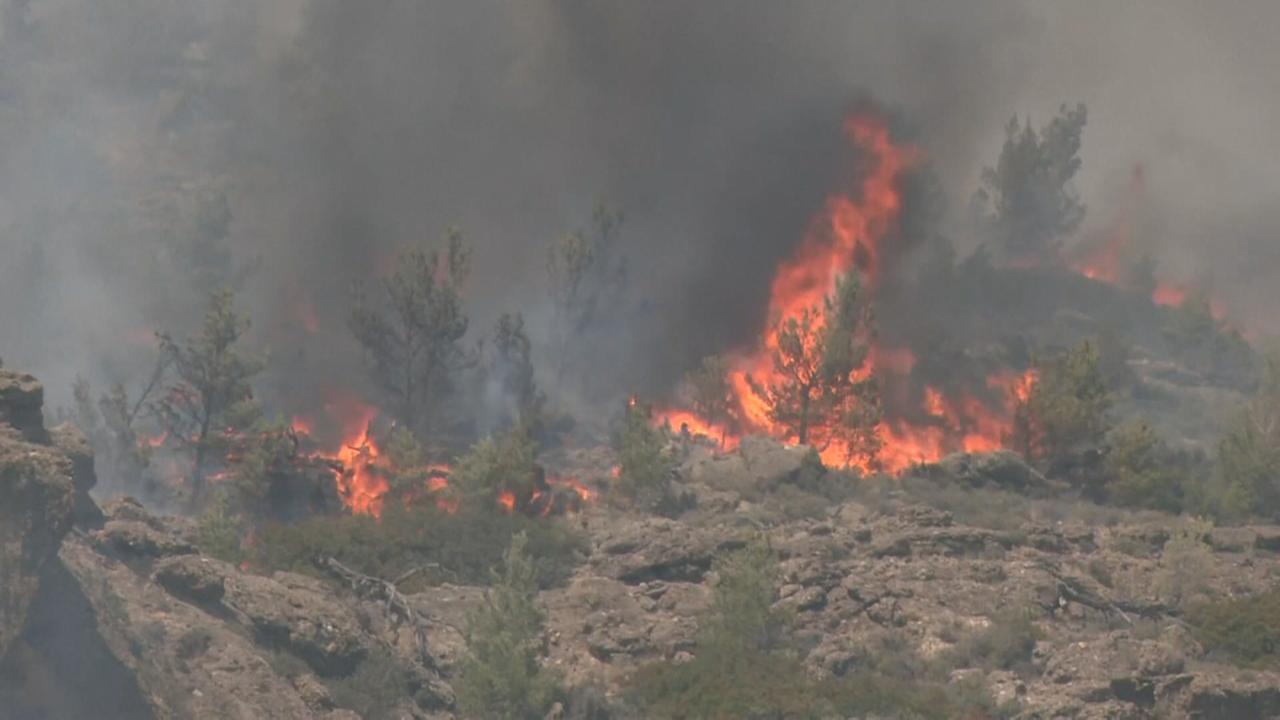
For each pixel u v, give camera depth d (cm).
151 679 17388
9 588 15275
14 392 18525
